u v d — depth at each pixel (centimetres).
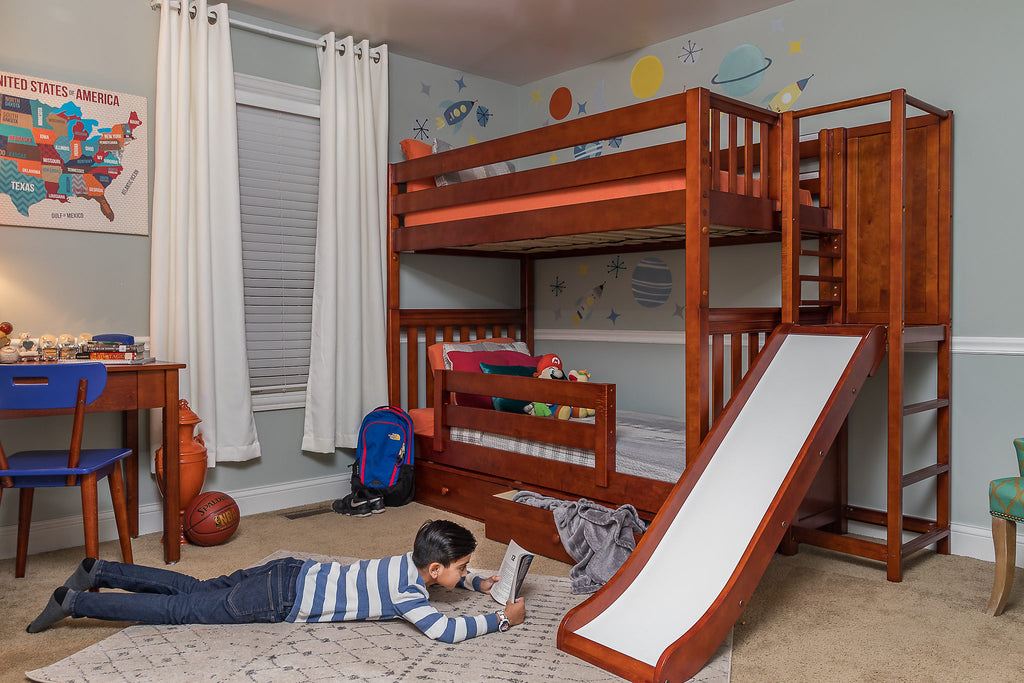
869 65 301
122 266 305
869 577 256
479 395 325
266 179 346
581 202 275
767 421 239
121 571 207
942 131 277
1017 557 268
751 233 303
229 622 204
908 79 290
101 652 189
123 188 303
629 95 386
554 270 435
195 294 316
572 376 346
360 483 343
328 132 350
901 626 214
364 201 363
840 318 300
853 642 203
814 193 311
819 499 292
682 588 201
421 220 355
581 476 279
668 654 172
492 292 434
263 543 290
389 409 347
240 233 326
